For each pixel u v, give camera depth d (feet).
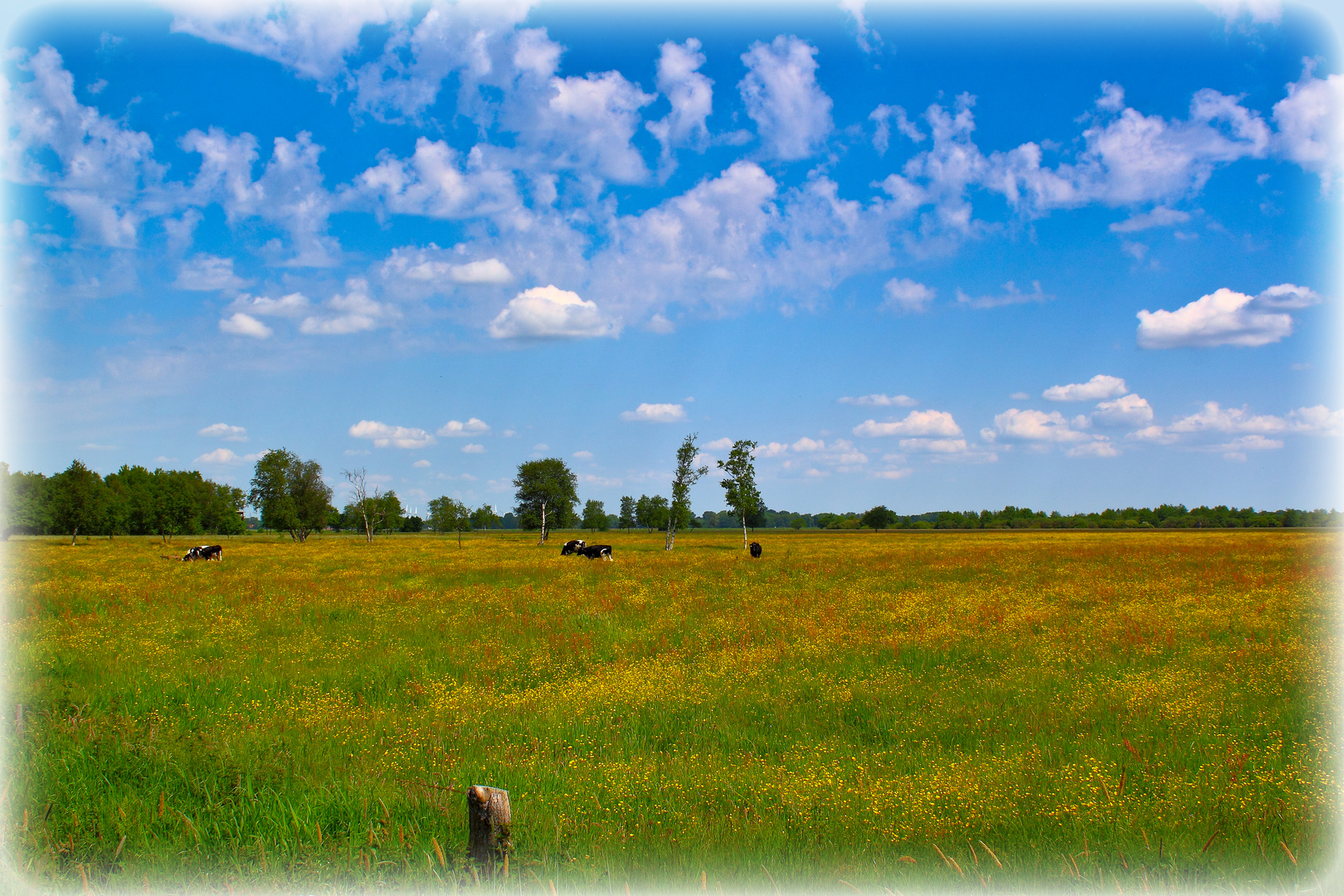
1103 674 33.65
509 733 26.25
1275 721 25.53
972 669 36.58
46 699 28.99
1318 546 142.31
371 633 49.26
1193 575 79.82
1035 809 18.44
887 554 139.13
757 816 18.24
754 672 35.32
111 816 17.66
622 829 17.42
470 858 15.03
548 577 94.22
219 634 48.19
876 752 23.95
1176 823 17.44
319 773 21.42
